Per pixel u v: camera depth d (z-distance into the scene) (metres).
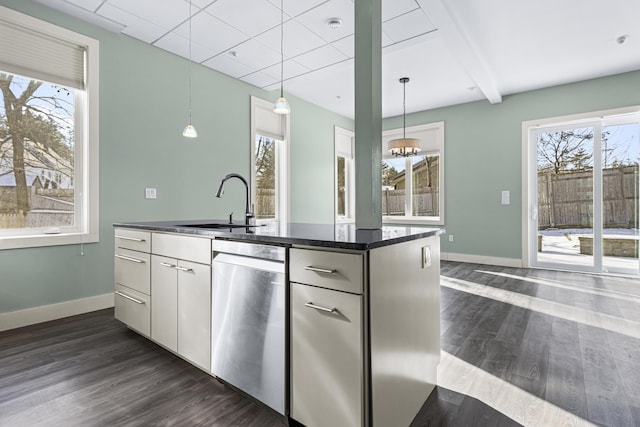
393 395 1.30
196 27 3.00
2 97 2.53
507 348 2.15
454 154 5.53
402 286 1.39
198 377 1.78
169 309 1.98
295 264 1.32
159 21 2.89
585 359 1.98
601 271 4.38
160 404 1.54
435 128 5.74
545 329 2.47
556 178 4.72
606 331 2.42
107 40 3.00
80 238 2.83
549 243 4.79
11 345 2.19
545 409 1.49
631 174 4.23
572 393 1.62
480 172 5.28
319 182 5.61
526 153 4.87
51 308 2.68
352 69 4.02
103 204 2.97
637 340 2.25
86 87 2.88
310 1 2.64
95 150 2.91
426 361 1.61
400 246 1.38
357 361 1.14
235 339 1.57
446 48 3.55
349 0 2.64
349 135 6.39
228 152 4.07
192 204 3.68
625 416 1.43
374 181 1.81
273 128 4.79
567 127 4.62
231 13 2.79
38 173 2.70
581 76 4.28
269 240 1.40
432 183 5.87
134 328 2.28
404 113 5.59
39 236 2.61
